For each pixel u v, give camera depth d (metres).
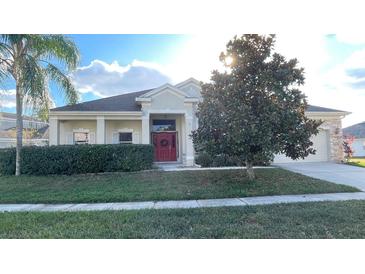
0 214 6.29
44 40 11.77
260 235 4.62
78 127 16.89
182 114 16.94
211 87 9.52
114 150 13.16
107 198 7.90
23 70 11.16
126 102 17.58
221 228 4.97
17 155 12.69
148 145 13.75
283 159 17.69
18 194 8.63
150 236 4.67
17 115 12.73
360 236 4.51
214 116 9.16
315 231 4.74
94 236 4.72
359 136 35.81
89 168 12.92
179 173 12.15
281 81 9.16
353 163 17.00
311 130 9.12
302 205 6.64
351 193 8.20
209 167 14.48
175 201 7.62
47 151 12.84
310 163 17.09
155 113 15.77
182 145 17.36
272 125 8.75
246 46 9.50
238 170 12.80
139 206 7.10
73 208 6.99
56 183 10.57
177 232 4.84
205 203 7.28
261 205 6.77
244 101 9.21
